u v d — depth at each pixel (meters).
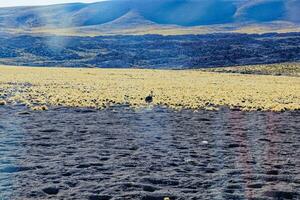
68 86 56.38
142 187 15.22
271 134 26.70
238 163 19.00
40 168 17.42
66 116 32.09
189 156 20.23
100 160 19.00
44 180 15.77
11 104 37.97
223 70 142.25
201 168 18.03
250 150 21.89
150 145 22.53
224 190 15.02
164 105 40.00
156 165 18.33
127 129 27.22
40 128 26.73
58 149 21.00
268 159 19.89
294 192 14.94
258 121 31.98
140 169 17.61
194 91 53.41
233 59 187.12
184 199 14.02
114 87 56.66
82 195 14.21
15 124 27.92
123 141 23.39
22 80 64.12
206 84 66.56
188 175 16.86
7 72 83.38
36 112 33.69
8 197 13.80
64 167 17.62
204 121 31.48
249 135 26.25
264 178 16.66
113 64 190.75
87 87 55.62
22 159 18.78
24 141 22.69
